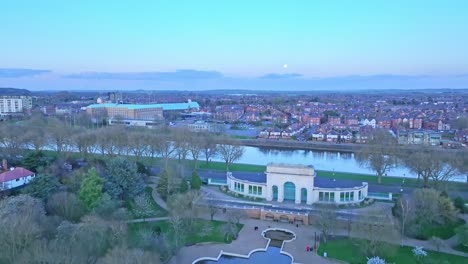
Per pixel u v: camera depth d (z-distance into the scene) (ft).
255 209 505.66
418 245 415.64
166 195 551.18
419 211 449.89
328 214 439.22
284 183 549.95
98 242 338.34
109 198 453.17
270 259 389.80
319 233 452.35
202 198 498.28
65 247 310.86
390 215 458.09
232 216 466.29
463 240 391.24
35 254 294.66
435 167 608.60
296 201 542.57
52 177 501.56
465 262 374.84
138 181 533.96
